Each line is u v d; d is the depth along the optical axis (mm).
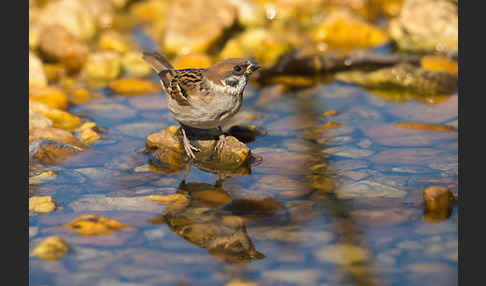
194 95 10047
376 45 16406
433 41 15836
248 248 7570
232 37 16891
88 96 13297
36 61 13602
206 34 16125
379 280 6840
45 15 17094
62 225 8102
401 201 8727
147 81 14219
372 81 13898
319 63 14555
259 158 10406
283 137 11258
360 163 10070
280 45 15789
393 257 7293
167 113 12422
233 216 8406
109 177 9695
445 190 8555
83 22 17203
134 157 10469
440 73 13742
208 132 11117
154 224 8180
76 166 10078
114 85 13859
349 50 16031
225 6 17062
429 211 8391
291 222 8211
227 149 10289
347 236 7781
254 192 9102
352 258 7297
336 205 8656
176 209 8617
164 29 16875
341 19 16641
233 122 11938
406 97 13070
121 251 7504
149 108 12672
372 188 9164
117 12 18828
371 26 16609
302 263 7219
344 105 12703
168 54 15859
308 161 10211
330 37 16594
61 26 15531
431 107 12453
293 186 9297
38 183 9422
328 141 11016
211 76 10008
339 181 9438
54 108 12258
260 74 14398
